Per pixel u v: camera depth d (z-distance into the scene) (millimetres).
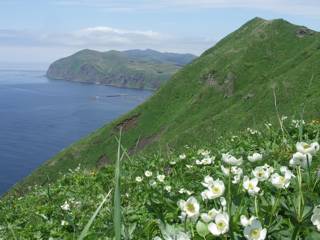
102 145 145125
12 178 161750
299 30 173250
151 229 4539
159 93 165000
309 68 121250
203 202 4867
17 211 13469
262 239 3053
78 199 10398
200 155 11336
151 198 5648
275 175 4137
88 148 142875
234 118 116688
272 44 169875
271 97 116688
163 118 155000
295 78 119500
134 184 9219
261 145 9375
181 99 160625
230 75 157625
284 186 3949
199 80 163500
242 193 4062
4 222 12070
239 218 3660
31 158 188375
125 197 8297
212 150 11883
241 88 154375
